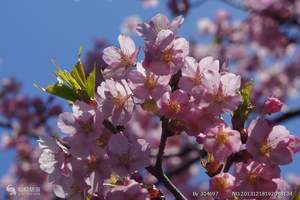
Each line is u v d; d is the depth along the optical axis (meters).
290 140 2.93
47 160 2.92
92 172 2.80
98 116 2.86
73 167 2.80
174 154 9.46
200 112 2.89
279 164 2.89
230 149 2.88
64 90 3.21
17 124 12.28
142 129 11.53
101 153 2.83
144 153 2.89
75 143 2.81
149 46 2.92
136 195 2.82
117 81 3.03
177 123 2.97
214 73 2.91
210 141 2.89
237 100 2.91
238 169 2.90
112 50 3.08
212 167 2.98
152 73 2.96
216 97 2.91
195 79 2.93
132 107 2.91
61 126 2.87
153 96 2.90
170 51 2.93
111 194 2.81
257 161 2.89
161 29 3.04
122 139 2.85
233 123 3.03
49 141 2.93
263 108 3.13
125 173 2.83
